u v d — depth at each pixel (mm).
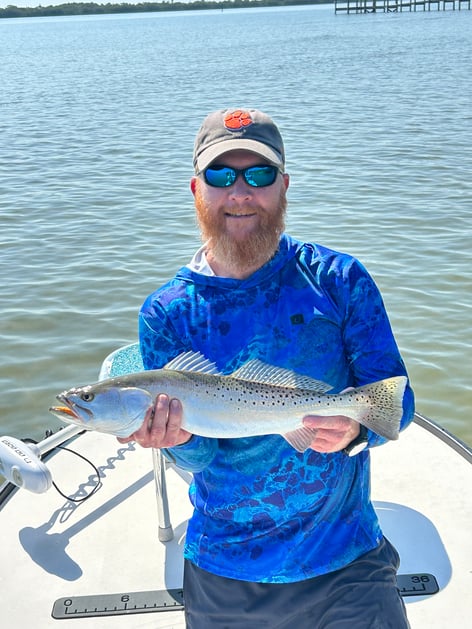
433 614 1354
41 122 10383
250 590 1105
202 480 1137
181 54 25141
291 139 8117
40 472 1355
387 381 1025
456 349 3104
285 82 14375
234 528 1116
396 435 1023
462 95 11398
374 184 5836
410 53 20781
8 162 7484
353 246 4328
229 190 1048
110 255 4359
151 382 1019
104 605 1409
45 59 26141
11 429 2658
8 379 2984
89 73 18781
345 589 1084
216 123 1072
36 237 4770
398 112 9922
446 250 4211
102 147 8125
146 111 11047
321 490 1088
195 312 1102
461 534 1531
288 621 1106
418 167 6449
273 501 1088
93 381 2971
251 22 67125
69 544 1560
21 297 3768
